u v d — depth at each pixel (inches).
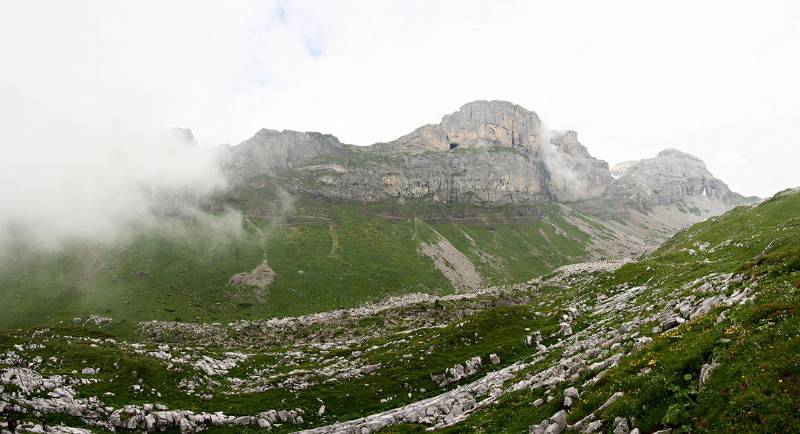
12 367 2096.5
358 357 3117.6
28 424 1635.1
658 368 975.6
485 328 3129.9
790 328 835.4
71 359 2461.9
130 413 1934.1
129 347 2960.1
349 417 2126.0
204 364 2871.6
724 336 952.9
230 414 2123.5
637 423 859.4
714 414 750.5
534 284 6466.5
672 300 1812.3
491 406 1445.6
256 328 5073.8
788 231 2758.4
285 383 2544.3
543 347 2470.5
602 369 1236.5
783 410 663.8
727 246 3267.7
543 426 1073.5
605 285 3558.1
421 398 2253.9
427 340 3157.0
